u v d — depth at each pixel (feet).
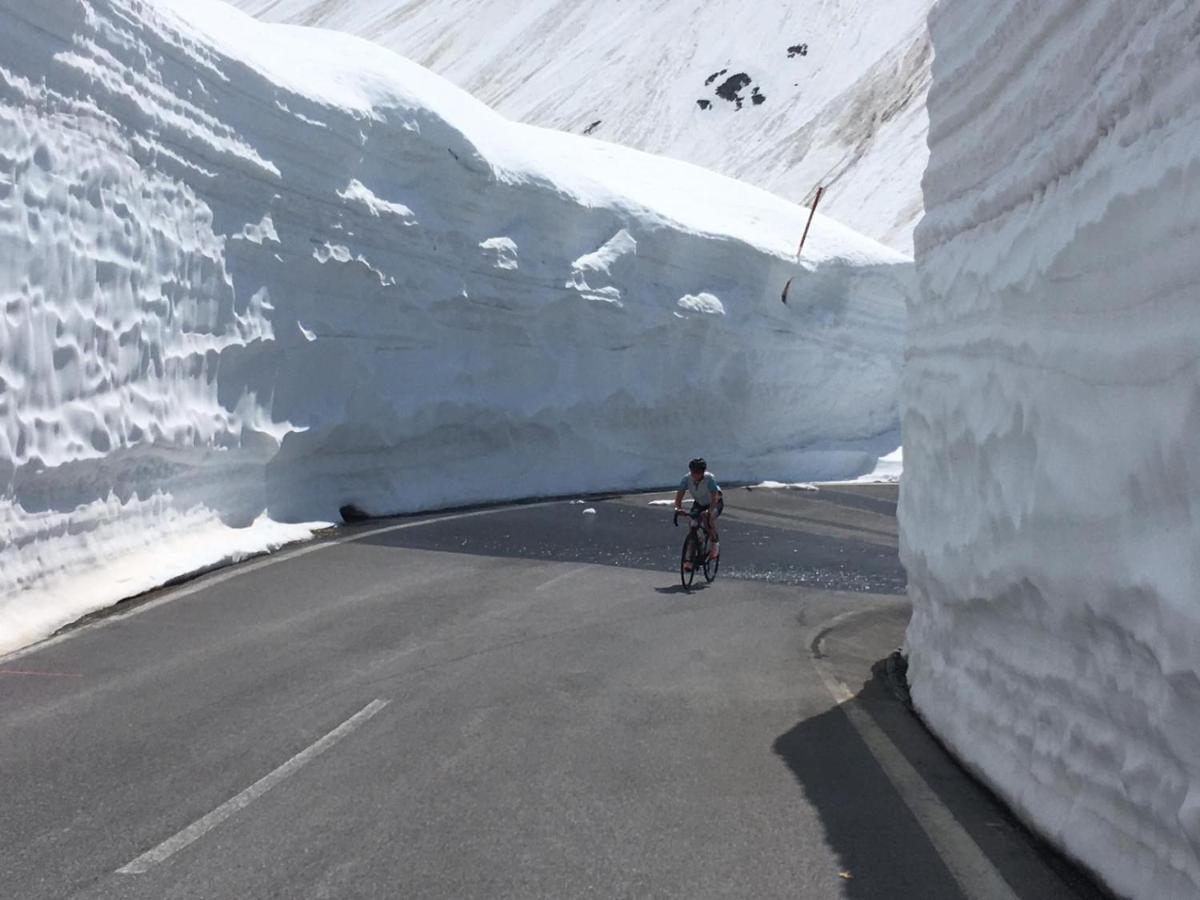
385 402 54.13
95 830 14.38
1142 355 12.96
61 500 29.99
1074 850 14.05
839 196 328.08
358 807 15.55
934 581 23.43
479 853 14.03
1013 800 16.20
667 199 88.53
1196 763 11.46
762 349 88.63
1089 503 14.40
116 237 33.58
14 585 26.89
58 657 24.22
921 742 20.49
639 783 17.16
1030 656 17.13
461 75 561.43
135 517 34.35
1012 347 18.70
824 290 95.61
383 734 19.20
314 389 48.78
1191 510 11.63
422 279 57.47
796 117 405.18
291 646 25.95
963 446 21.67
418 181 57.72
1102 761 13.98
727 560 45.91
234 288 42.01
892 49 409.90
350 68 55.16
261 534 42.14
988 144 21.95
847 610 36.09
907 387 29.01
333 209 49.52
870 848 14.67
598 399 73.72
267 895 12.53
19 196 28.71
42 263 29.45
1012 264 19.27
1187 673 11.39
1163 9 13.38
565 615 31.68
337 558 39.86
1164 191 12.69
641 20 516.73
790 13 458.91
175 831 14.42
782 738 20.20
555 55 534.37
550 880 13.26
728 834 15.07
